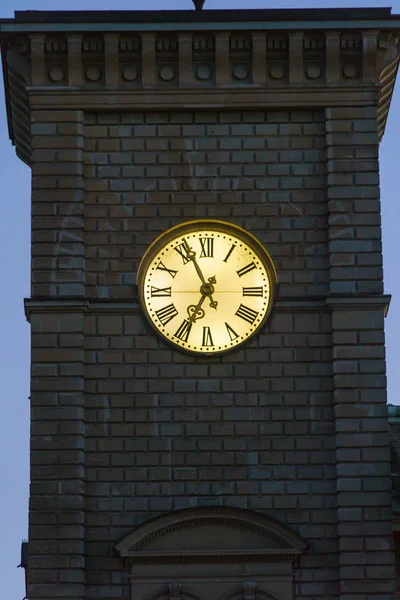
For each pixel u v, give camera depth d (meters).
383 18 137.38
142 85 137.50
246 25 137.25
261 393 133.50
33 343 133.38
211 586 130.38
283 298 134.75
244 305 134.88
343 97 137.38
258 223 136.12
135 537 130.50
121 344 134.00
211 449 132.50
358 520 131.00
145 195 136.50
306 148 137.38
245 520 131.00
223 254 135.75
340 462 131.88
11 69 139.00
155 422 132.88
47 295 134.12
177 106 137.25
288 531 130.75
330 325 134.50
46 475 131.38
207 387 133.50
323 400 133.38
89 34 137.38
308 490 132.00
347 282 134.62
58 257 134.88
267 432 132.88
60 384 132.88
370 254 135.12
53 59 137.88
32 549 130.38
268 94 137.38
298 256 135.62
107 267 135.25
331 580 130.62
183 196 136.50
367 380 133.12
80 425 132.25
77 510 131.00
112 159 137.00
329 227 135.62
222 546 130.88
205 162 137.00
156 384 133.50
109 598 130.25
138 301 134.62
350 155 136.62
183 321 134.62
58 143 136.62
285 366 133.88
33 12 138.12
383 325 134.00
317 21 137.25
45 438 132.00
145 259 135.38
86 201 136.25
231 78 137.88
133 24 137.12
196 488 132.00
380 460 132.00
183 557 130.38
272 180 136.75
